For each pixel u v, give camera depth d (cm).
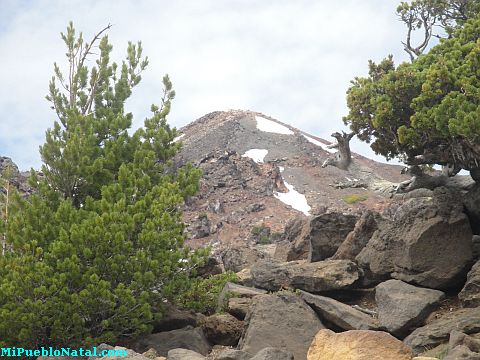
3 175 2656
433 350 1891
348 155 2934
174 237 2373
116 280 2241
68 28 3022
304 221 3584
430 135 2381
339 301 2523
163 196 2395
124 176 2475
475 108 2170
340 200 17262
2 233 2312
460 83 2255
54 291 2059
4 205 2494
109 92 3038
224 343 2355
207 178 16775
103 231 2159
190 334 2288
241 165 18138
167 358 1977
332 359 1684
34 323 2023
